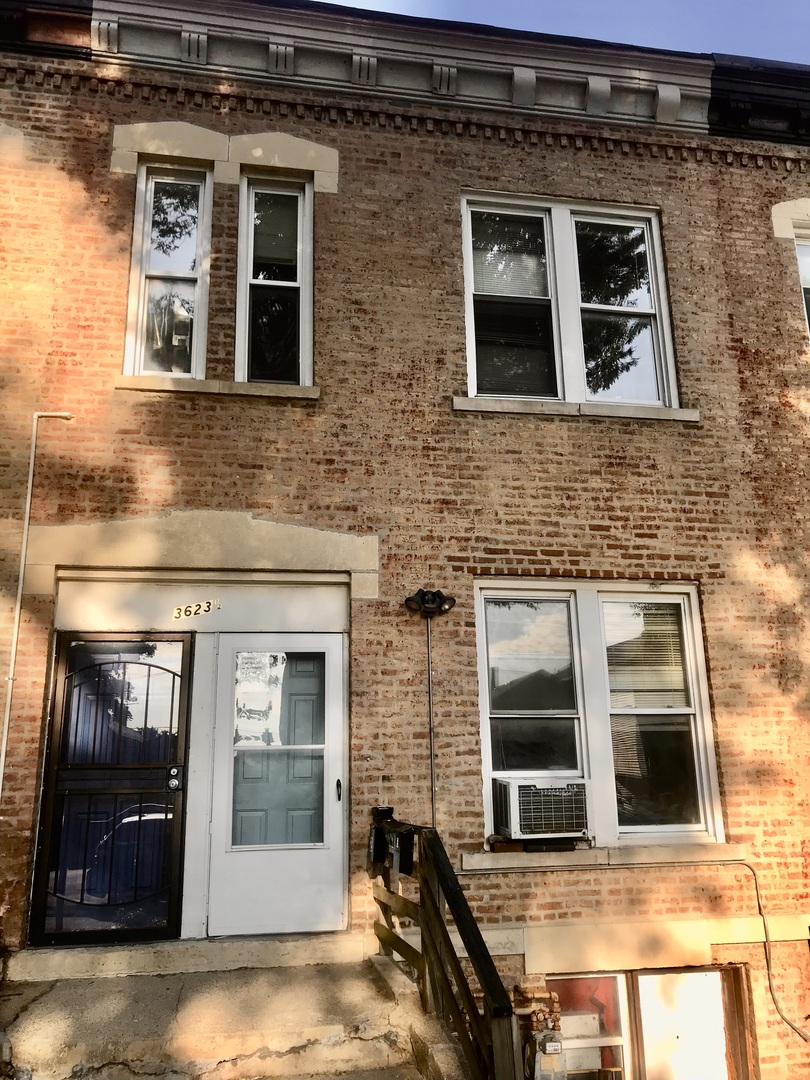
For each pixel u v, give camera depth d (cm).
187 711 616
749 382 747
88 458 629
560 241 759
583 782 630
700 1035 621
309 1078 445
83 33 699
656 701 682
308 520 647
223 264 685
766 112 808
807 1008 621
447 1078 406
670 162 788
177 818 597
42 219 666
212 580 636
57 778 592
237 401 659
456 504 670
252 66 721
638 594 698
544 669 672
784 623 697
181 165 711
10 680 583
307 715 637
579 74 764
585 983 620
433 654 640
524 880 610
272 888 596
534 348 743
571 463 695
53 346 645
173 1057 445
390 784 612
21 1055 441
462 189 744
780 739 673
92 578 621
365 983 531
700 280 765
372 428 673
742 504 715
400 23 727
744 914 630
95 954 550
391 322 698
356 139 731
